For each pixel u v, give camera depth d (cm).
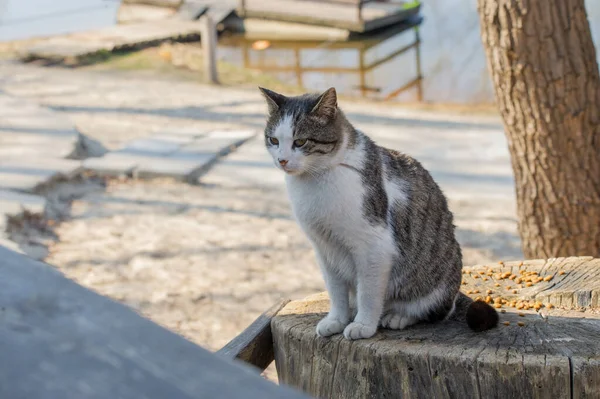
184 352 110
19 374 104
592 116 467
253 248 688
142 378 103
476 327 298
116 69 1402
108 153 916
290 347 311
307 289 611
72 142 920
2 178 787
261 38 1794
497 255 686
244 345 309
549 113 463
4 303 123
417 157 951
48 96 1188
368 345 291
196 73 1412
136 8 1900
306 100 324
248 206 786
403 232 312
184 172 854
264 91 336
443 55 1606
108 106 1147
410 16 1850
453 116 1169
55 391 101
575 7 450
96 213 754
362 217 301
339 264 321
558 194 482
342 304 320
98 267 638
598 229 486
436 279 319
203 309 574
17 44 1523
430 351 278
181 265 649
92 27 1764
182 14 1822
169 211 768
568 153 472
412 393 280
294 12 1791
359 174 303
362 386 291
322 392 303
